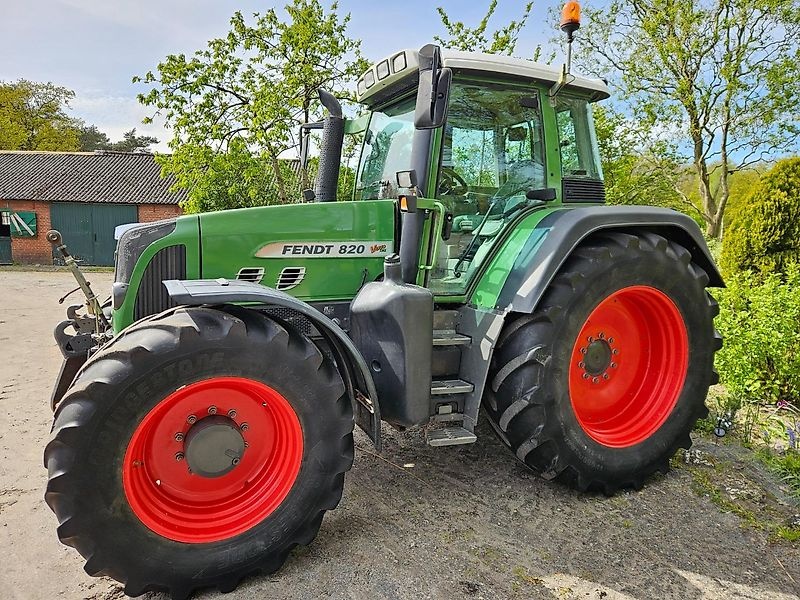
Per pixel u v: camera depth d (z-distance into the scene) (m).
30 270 19.50
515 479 3.38
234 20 10.96
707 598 2.35
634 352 3.47
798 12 12.54
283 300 2.41
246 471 2.53
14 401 4.74
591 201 3.66
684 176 15.70
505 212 3.39
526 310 2.83
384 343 2.77
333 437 2.52
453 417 3.00
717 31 13.27
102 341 3.23
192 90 11.02
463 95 3.18
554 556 2.63
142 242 2.86
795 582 2.46
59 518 2.12
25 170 23.70
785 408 4.30
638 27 14.00
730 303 5.27
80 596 2.35
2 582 2.43
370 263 3.19
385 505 3.08
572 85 3.44
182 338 2.22
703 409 3.47
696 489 3.25
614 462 3.13
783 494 3.20
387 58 3.25
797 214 6.11
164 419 2.33
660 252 3.18
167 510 2.36
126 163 24.58
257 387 2.41
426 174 3.04
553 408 2.93
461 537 2.78
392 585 2.42
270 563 2.46
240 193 12.75
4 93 39.50
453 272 3.27
